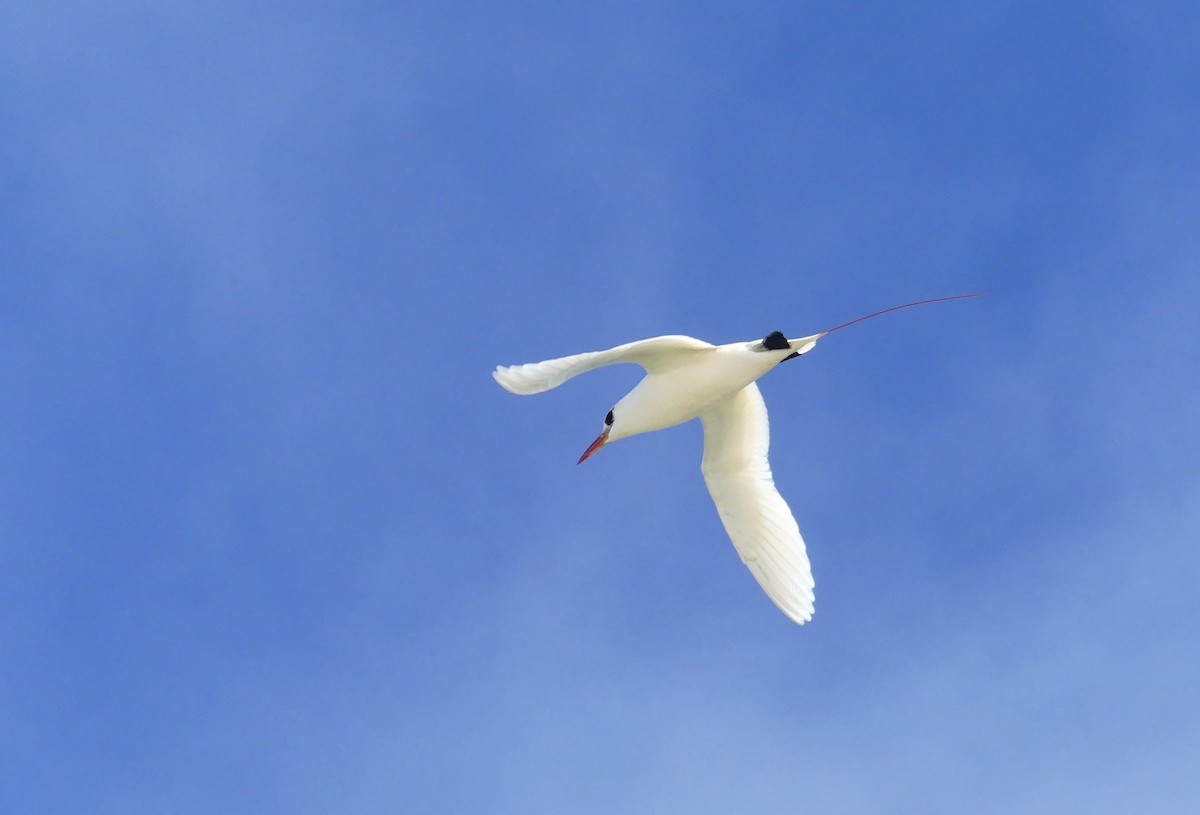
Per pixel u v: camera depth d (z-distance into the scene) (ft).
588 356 46.70
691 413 51.24
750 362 48.75
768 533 56.18
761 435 55.72
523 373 46.78
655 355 49.06
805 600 54.75
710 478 56.65
